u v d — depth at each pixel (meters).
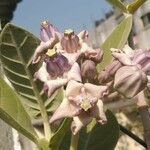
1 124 0.23
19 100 0.18
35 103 0.19
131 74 0.17
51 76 0.18
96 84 0.18
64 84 0.17
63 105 0.17
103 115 0.16
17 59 0.19
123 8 0.20
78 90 0.17
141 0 0.20
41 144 0.18
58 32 0.19
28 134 0.18
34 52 0.19
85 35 0.19
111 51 0.18
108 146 0.22
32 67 0.19
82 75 0.18
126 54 0.17
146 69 0.17
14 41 0.19
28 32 0.19
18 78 0.19
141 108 0.19
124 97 0.17
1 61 0.19
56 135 0.18
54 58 0.18
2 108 0.18
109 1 0.20
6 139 0.23
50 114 0.19
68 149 0.21
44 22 0.19
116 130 0.22
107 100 0.17
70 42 0.18
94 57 0.18
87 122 0.16
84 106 0.16
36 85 0.19
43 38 0.19
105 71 0.17
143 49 0.17
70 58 0.18
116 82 0.17
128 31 0.19
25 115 0.18
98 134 0.22
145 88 0.17
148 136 0.18
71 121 0.17
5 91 0.18
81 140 0.22
